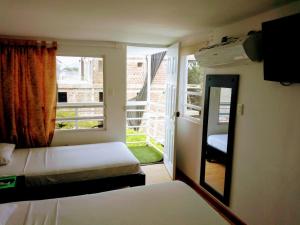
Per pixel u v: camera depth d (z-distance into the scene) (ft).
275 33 5.54
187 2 5.83
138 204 5.50
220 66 8.59
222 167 8.81
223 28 8.43
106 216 5.00
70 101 12.87
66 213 5.08
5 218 4.72
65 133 11.71
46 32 9.56
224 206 8.71
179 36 10.17
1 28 8.88
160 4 6.02
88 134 12.10
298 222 5.85
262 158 6.89
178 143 12.55
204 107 9.70
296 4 5.73
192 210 5.32
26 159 9.14
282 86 6.13
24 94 10.46
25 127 10.61
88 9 6.51
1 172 7.94
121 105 12.39
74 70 12.80
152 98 17.33
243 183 7.70
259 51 6.53
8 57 10.13
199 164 10.39
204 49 8.68
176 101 10.95
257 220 7.17
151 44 12.28
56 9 6.53
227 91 8.38
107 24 8.20
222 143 8.75
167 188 6.36
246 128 7.47
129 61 19.54
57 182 8.28
